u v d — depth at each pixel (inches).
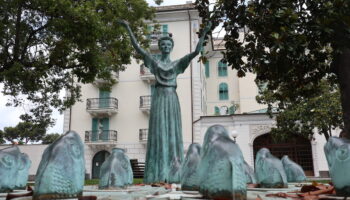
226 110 1250.6
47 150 109.3
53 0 382.0
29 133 1455.5
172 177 250.7
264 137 914.7
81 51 472.7
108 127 1083.9
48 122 593.3
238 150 101.9
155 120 280.2
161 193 141.3
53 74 528.1
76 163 109.0
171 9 1106.1
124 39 489.7
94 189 181.5
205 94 1314.0
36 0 390.6
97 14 418.9
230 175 97.1
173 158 268.2
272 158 169.3
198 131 953.5
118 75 1112.2
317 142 872.3
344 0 205.3
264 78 297.6
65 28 401.7
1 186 155.4
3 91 523.8
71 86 560.4
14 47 450.9
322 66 285.9
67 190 105.1
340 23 214.2
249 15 268.2
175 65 294.0
